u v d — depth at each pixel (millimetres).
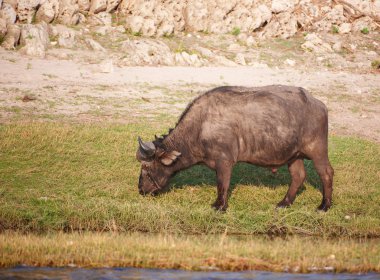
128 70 96000
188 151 49719
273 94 48656
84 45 104125
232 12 121688
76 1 114062
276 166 49562
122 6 118688
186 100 84188
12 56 95375
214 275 35281
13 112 73750
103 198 50562
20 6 106062
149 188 50875
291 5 127062
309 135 49062
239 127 48344
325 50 119312
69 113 75250
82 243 39500
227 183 48812
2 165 56875
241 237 45375
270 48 117062
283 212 48625
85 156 60156
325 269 36562
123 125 71375
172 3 117938
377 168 61812
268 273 35844
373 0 135500
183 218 47344
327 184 50188
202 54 109438
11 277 34219
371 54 120312
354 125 80312
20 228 46031
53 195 51312
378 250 39969
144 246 39062
